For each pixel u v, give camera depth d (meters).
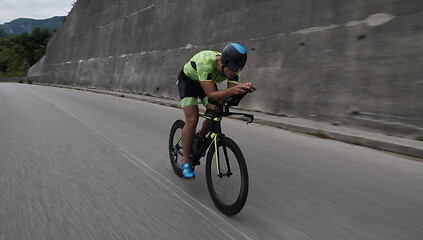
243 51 2.41
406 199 2.98
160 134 5.80
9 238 2.04
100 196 2.79
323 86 7.08
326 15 7.36
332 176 3.62
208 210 2.58
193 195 2.90
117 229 2.20
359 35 6.51
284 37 8.40
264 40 9.07
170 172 3.58
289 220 2.44
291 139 5.73
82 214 2.42
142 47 17.75
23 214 2.39
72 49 30.06
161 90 14.86
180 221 2.36
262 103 8.76
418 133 5.28
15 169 3.46
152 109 10.08
